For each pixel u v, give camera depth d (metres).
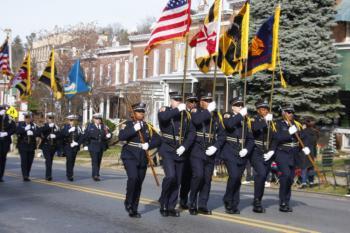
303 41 27.47
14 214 10.94
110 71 52.31
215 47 12.31
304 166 17.19
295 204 13.30
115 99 50.16
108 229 9.45
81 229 9.46
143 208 11.70
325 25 28.39
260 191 11.47
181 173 10.77
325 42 28.16
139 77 50.44
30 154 17.31
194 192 10.86
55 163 29.22
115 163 28.59
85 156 35.16
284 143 11.69
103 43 55.41
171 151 10.66
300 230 9.55
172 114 10.53
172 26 11.93
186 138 10.60
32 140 17.27
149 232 9.19
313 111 27.84
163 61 46.59
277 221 10.43
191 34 41.47
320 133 28.83
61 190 14.83
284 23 28.16
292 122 12.04
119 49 53.25
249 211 11.62
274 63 13.15
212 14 12.50
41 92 43.97
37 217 10.61
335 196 16.03
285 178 11.64
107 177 19.53
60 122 40.31
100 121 18.11
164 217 10.58
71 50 50.00
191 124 10.67
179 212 10.94
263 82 27.67
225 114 11.35
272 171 18.08
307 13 28.20
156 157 25.38
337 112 28.58
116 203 12.43
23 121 17.28
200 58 13.15
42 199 13.04
